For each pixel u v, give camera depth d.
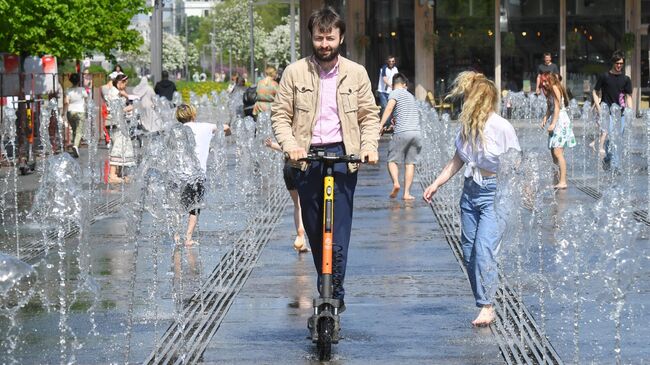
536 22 88.62
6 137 54.72
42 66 65.62
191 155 28.81
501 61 88.81
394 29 90.06
